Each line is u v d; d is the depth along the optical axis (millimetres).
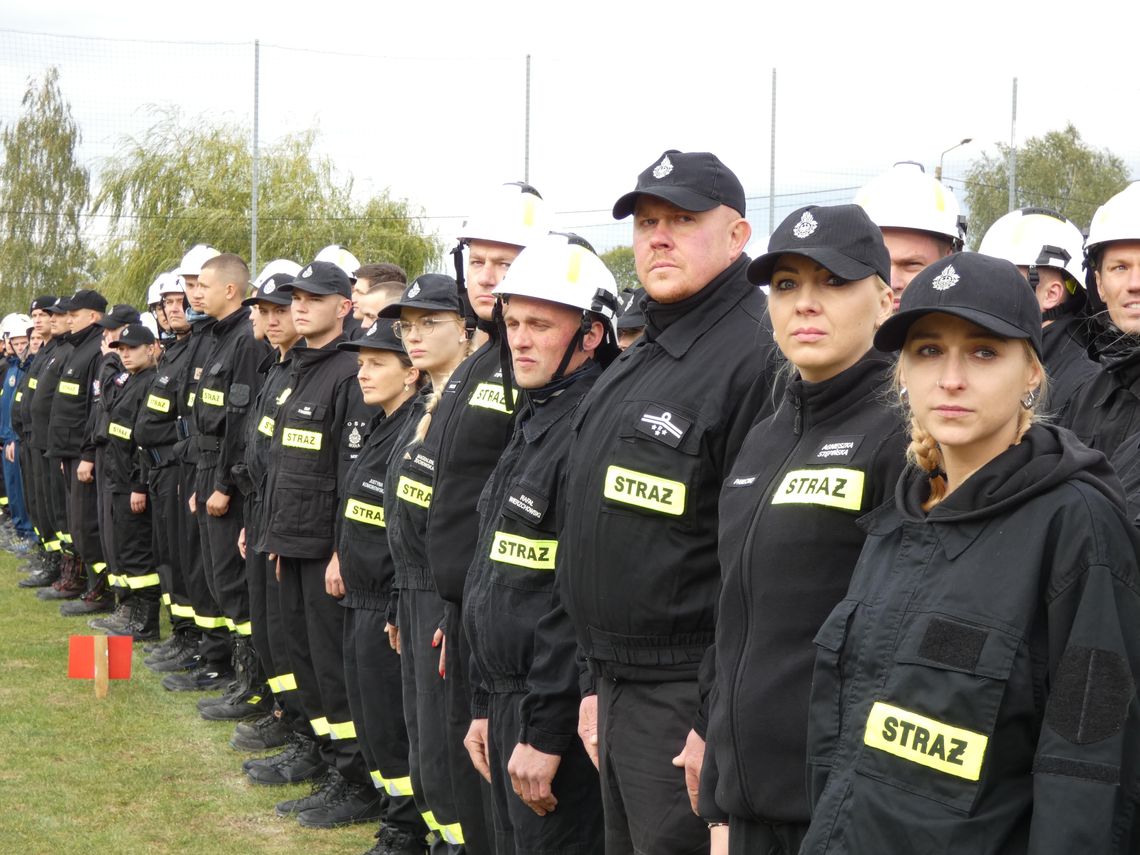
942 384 2139
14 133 35062
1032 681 1996
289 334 6363
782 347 2656
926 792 2029
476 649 3709
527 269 3645
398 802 5090
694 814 2977
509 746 3635
